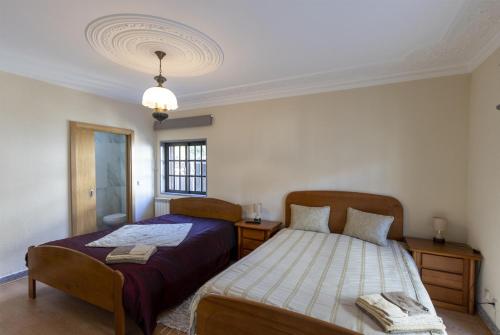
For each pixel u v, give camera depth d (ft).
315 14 6.04
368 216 9.45
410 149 9.62
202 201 13.32
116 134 14.53
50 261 7.38
